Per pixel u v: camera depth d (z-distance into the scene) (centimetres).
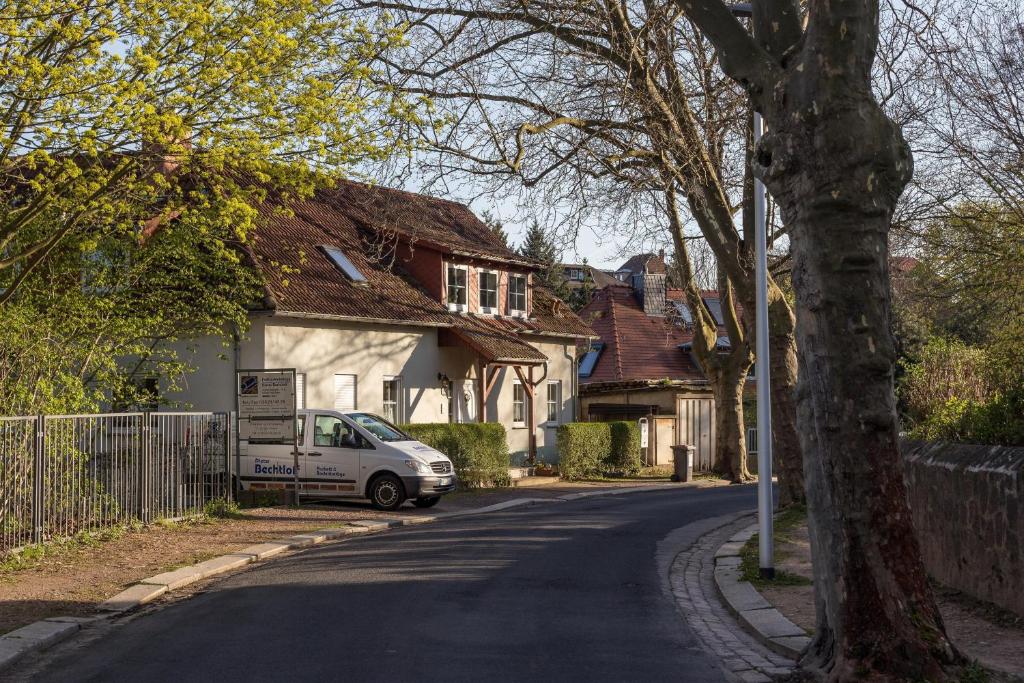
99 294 1800
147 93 1408
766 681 730
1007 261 1638
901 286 2050
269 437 2069
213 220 1673
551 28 1769
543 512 2042
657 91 1794
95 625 965
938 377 1766
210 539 1547
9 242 1600
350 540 1600
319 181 1684
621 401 3922
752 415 4059
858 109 717
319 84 1537
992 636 836
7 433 1295
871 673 684
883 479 711
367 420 2162
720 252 1911
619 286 4838
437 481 2084
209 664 774
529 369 3269
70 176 1416
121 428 1576
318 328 2589
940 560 1077
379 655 793
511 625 921
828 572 724
